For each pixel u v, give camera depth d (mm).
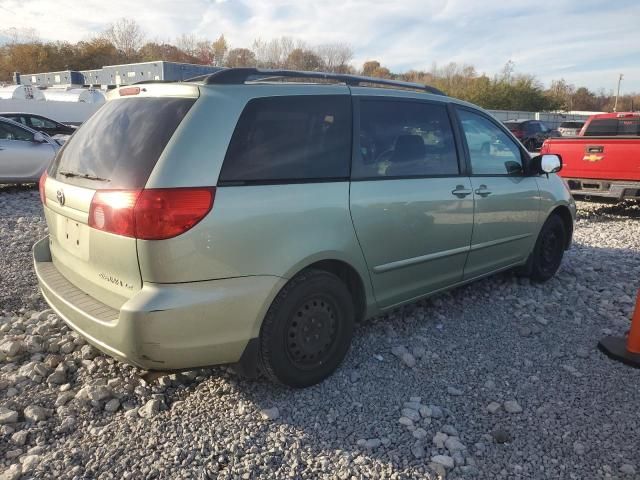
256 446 2805
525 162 5027
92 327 2896
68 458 2676
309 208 3170
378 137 3697
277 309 3072
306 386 3340
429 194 3922
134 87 3318
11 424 2934
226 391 3311
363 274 3555
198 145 2811
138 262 2713
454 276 4344
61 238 3402
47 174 3652
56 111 28984
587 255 6625
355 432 2945
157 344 2711
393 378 3512
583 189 9891
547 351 3936
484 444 2863
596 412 3152
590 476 2635
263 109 3127
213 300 2803
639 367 3674
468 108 4547
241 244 2875
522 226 4953
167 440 2844
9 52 76000
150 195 2658
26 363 3611
